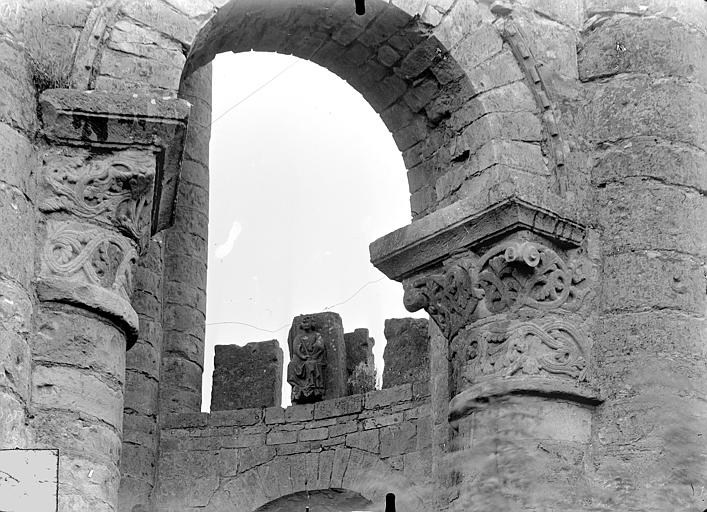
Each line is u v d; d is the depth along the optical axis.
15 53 10.60
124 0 11.37
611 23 13.21
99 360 10.47
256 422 20.12
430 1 12.72
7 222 10.20
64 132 10.77
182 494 19.88
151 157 10.91
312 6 12.66
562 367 12.25
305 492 19.61
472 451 12.27
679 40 13.11
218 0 11.91
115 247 10.80
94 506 10.09
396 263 13.12
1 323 9.97
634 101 12.93
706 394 12.34
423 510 18.42
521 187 12.25
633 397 12.24
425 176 13.48
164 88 11.30
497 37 12.93
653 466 12.05
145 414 19.69
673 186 12.72
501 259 12.32
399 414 19.12
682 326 12.39
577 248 12.60
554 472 12.02
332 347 20.50
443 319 12.85
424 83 13.10
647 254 12.54
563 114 12.90
